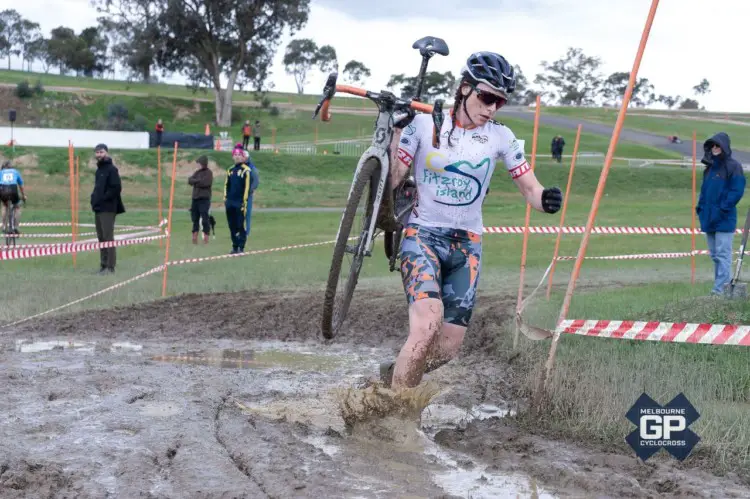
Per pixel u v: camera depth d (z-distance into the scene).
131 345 7.24
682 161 49.19
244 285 11.24
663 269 13.45
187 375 5.79
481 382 5.96
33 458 3.82
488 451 4.21
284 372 6.11
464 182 4.57
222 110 80.81
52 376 5.61
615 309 7.93
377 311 8.94
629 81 4.68
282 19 72.38
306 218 26.78
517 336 6.91
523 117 85.94
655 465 4.03
